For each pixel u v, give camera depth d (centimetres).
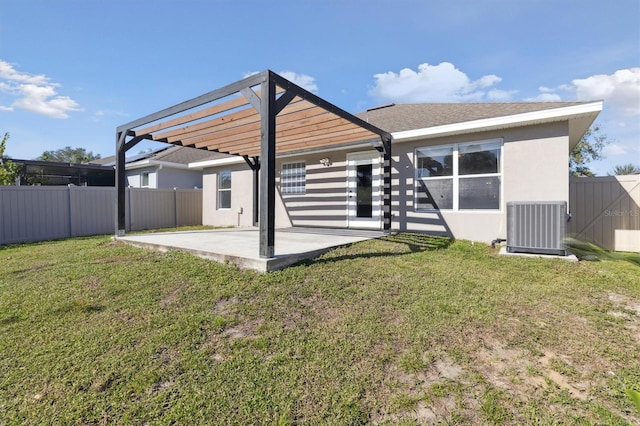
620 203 694
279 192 1042
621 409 180
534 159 623
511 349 243
